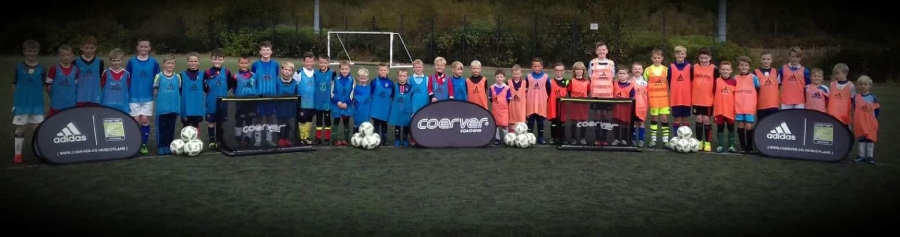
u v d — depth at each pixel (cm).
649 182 738
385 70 976
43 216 576
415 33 3519
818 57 2553
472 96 1016
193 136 886
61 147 809
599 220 579
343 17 4422
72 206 611
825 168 833
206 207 611
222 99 880
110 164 813
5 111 1277
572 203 639
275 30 3578
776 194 686
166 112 882
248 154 882
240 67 955
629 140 954
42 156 796
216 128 891
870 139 859
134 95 888
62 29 3700
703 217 593
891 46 2539
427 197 657
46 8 3916
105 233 527
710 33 3722
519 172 788
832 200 662
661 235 536
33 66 827
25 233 524
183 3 4144
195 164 820
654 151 956
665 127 1000
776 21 3638
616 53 2923
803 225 570
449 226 555
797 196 678
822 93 918
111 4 4050
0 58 3058
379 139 950
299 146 932
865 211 619
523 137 966
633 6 3312
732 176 776
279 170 786
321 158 869
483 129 974
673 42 2891
